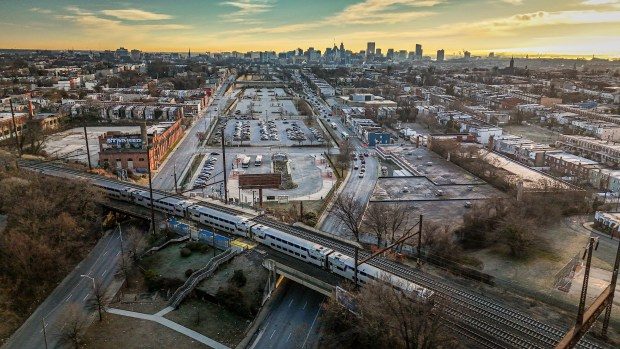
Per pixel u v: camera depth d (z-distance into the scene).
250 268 103.00
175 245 117.00
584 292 60.50
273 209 142.00
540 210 132.00
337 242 109.94
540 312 82.19
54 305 92.38
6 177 135.50
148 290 97.75
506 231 114.00
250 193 160.88
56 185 128.12
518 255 112.69
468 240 121.19
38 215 112.94
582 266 105.75
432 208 144.75
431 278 90.69
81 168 173.25
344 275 94.12
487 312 79.00
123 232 127.75
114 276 103.19
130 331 83.88
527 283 97.44
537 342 71.44
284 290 100.38
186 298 93.94
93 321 86.69
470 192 161.62
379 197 156.12
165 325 85.81
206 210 128.38
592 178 169.62
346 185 171.38
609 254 113.69
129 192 141.38
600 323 79.56
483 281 94.88
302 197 157.88
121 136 192.50
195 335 83.12
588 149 199.38
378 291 74.62
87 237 120.00
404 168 196.38
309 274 96.31
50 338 81.88
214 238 115.06
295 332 84.81
